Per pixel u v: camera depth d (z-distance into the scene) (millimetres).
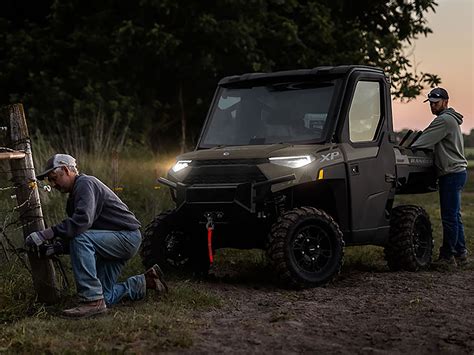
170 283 7363
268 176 7301
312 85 8062
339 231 7574
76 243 6098
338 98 7859
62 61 20859
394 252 8594
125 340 5367
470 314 6223
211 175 7520
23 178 6480
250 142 7988
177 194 7617
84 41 20203
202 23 18797
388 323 5895
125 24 19297
